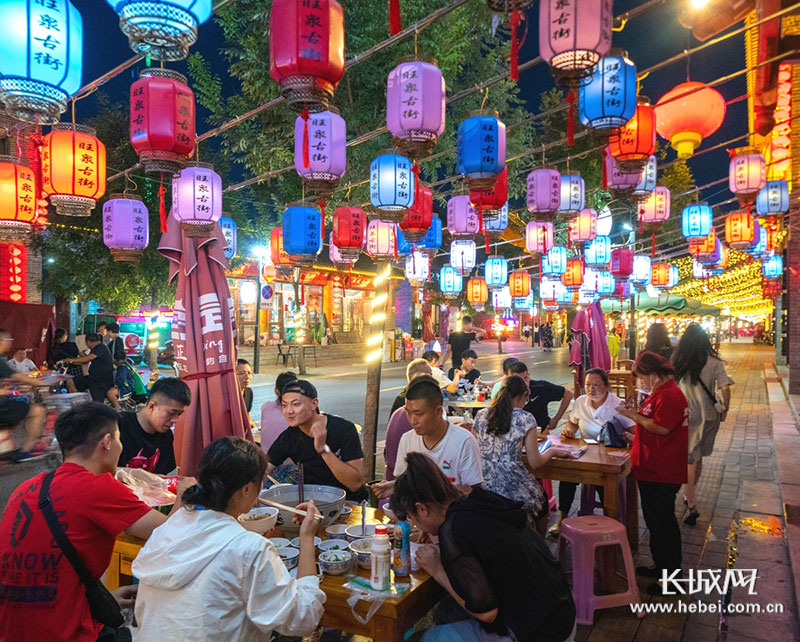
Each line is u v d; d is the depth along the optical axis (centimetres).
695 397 573
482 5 1017
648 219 809
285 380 454
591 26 283
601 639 362
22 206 598
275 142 1223
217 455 207
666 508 432
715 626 376
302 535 239
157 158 390
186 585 192
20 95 356
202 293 388
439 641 256
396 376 2008
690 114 513
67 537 225
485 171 469
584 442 516
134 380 1026
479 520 236
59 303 2100
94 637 232
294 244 632
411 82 398
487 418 437
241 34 1110
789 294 1193
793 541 481
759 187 792
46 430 750
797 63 805
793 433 883
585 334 987
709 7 498
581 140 1706
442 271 1022
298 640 334
